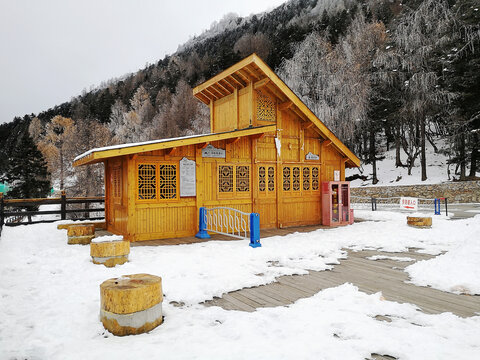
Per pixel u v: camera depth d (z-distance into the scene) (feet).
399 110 92.84
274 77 36.27
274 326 11.85
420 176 94.27
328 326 11.81
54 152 144.25
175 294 15.62
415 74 81.92
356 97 91.35
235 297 15.62
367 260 23.35
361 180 105.40
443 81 84.94
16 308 14.07
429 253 25.26
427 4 82.12
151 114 209.56
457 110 79.87
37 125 224.94
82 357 9.66
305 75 98.02
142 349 10.12
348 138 95.09
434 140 116.37
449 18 80.59
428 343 10.26
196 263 21.48
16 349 10.41
